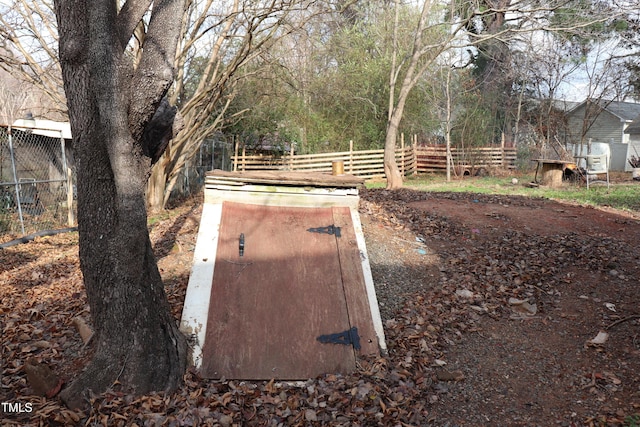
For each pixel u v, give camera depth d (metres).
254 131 21.48
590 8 14.59
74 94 3.85
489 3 15.05
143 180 4.15
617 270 6.66
